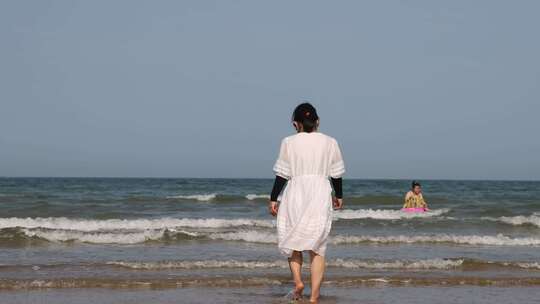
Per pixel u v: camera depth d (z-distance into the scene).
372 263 10.77
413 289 8.74
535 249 13.93
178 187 60.53
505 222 21.00
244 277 9.24
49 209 24.59
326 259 11.27
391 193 50.00
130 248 13.16
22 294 7.95
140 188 56.12
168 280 8.87
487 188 68.31
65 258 11.52
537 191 56.62
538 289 8.93
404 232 18.20
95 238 14.24
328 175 7.09
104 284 8.60
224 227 17.95
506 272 10.38
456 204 32.62
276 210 7.31
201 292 8.24
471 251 13.35
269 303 7.50
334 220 20.91
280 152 7.16
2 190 46.75
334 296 8.07
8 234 14.33
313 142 7.03
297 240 6.89
